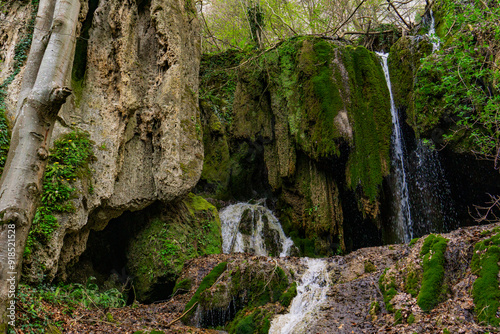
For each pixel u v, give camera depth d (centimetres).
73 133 872
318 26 1836
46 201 768
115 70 998
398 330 572
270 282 810
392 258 820
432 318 562
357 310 679
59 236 767
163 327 719
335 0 1802
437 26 1324
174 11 1117
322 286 800
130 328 675
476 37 984
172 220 1058
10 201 467
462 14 862
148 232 1029
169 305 838
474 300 545
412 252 740
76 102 916
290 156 1303
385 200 1287
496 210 1249
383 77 1343
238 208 1370
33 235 728
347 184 1213
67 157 833
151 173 1039
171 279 969
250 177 1498
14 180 475
